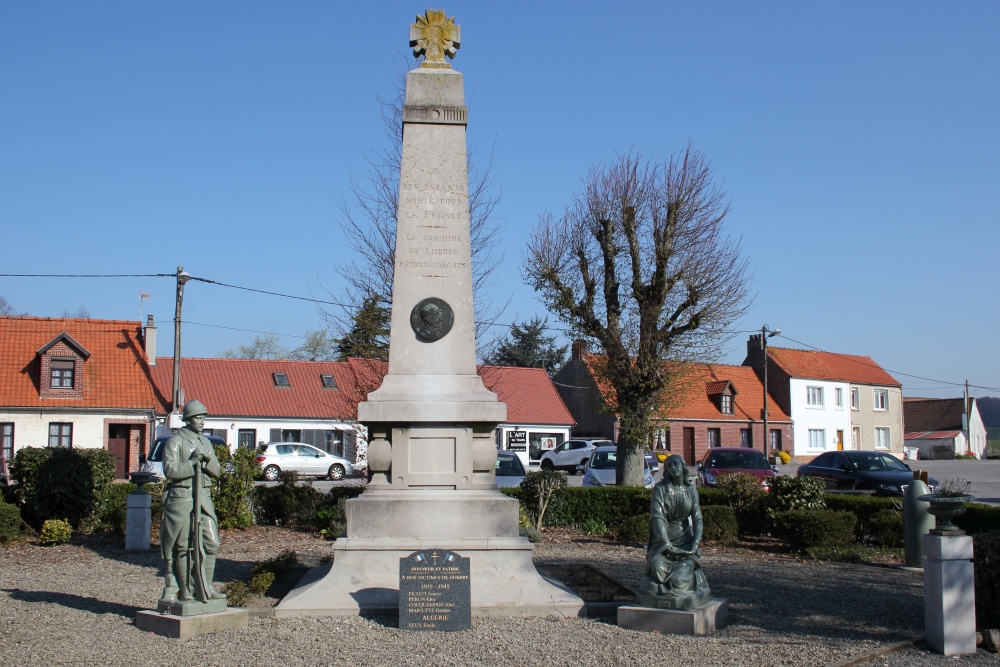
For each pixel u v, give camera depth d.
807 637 9.02
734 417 55.66
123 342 40.66
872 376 65.75
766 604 10.88
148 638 8.47
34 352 38.56
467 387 10.68
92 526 17.27
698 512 9.51
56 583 11.79
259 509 19.36
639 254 24.67
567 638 8.63
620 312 24.92
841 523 15.87
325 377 47.38
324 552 14.76
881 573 13.72
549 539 17.48
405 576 8.87
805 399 60.03
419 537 10.19
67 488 16.73
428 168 11.13
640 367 24.08
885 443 65.69
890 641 8.92
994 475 42.41
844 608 10.70
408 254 10.97
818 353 63.69
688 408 53.78
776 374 59.88
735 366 60.09
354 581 9.83
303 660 7.77
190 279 33.41
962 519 16.02
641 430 24.45
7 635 8.59
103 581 11.98
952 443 71.75
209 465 8.95
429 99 11.27
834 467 25.27
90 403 37.56
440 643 8.38
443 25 11.70
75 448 17.36
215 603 8.94
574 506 19.33
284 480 19.67
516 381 53.34
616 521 18.92
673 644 8.52
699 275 24.17
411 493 10.39
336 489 18.61
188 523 8.86
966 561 8.70
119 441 38.31
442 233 11.02
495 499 10.36
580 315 25.05
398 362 10.79
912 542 14.38
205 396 44.38
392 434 10.53
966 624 8.60
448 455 10.55
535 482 19.42
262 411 44.50
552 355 71.94
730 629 9.32
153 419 38.41
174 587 9.04
